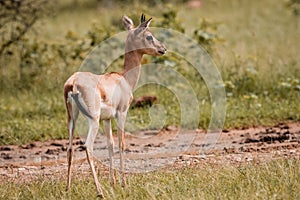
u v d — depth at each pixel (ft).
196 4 234.38
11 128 110.42
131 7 200.03
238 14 221.66
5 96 131.34
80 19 222.28
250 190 69.56
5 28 157.28
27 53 142.31
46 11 154.40
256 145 96.22
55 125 111.86
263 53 151.84
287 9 216.54
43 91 132.98
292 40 170.30
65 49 149.59
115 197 70.85
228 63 142.10
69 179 73.87
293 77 128.67
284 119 113.39
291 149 91.56
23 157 96.89
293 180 72.28
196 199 68.08
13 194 74.49
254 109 116.57
